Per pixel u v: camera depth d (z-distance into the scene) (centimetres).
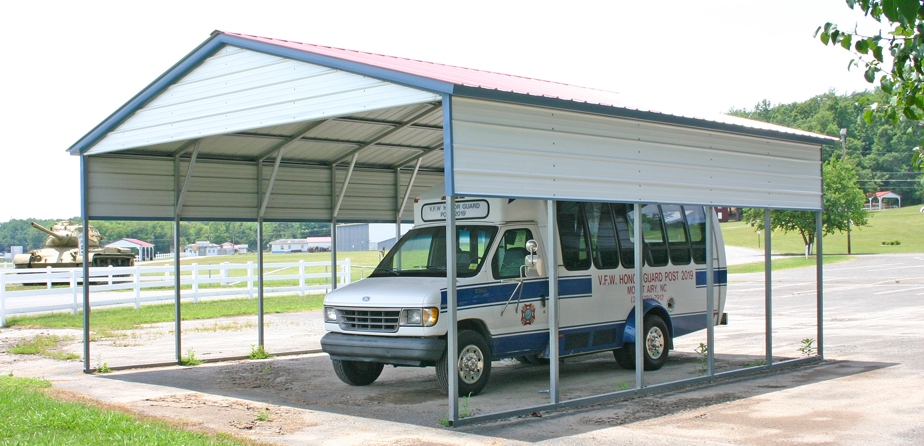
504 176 869
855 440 789
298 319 2216
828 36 597
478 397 1049
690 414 920
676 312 1305
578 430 844
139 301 2438
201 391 1116
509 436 820
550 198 915
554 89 1246
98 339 1758
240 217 1409
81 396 1037
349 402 1027
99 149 1274
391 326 1023
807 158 1344
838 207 6181
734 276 4025
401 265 1149
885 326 1805
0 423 779
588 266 1177
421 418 917
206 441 737
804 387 1079
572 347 1146
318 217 1484
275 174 1383
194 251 11781
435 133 1367
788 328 1823
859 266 4581
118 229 13275
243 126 1092
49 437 727
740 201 1193
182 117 1176
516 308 1082
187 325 2048
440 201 1173
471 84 845
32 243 14112
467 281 1030
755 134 1212
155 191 1338
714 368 1239
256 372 1295
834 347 1474
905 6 422
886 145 13712
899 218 9919
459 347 1016
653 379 1173
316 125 1233
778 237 8281
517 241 1107
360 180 1538
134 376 1262
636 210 1034
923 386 1065
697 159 1121
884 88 612
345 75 959
